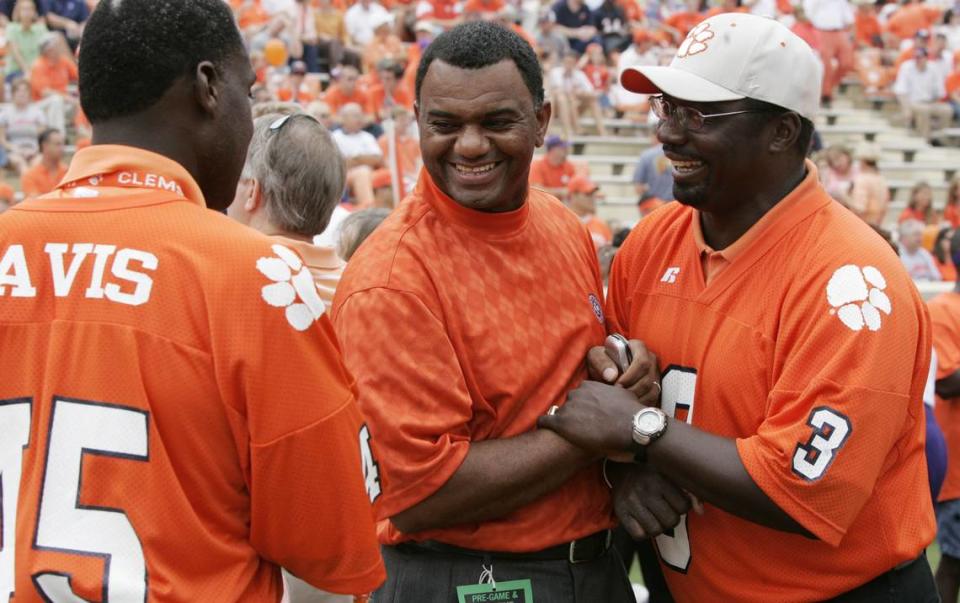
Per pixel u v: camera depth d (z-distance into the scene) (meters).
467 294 2.26
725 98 2.23
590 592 2.39
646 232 2.61
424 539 2.34
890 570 2.32
